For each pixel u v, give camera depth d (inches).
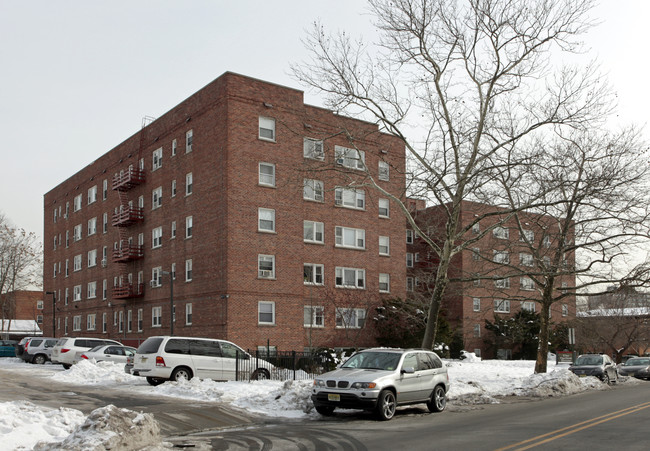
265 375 935.7
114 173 2042.3
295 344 1472.7
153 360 848.3
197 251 1508.4
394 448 415.5
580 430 494.9
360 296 1621.6
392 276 1742.1
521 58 847.1
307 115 1568.7
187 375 864.3
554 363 1760.6
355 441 450.0
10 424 419.8
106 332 2021.4
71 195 2428.6
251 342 1402.6
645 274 968.9
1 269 2687.0
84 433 386.3
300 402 639.1
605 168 906.1
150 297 1728.6
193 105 1568.7
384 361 618.5
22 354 1492.4
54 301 2315.5
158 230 1717.5
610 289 1095.0
